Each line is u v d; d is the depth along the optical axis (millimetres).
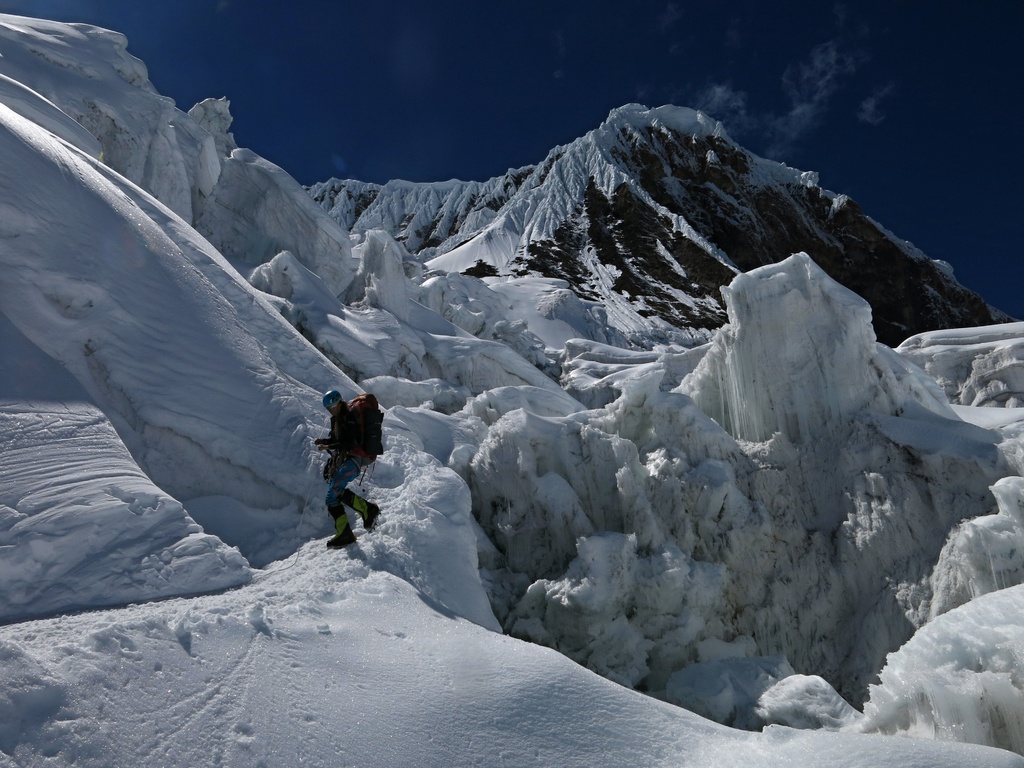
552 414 13836
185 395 7457
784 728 4074
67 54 19438
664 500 10789
